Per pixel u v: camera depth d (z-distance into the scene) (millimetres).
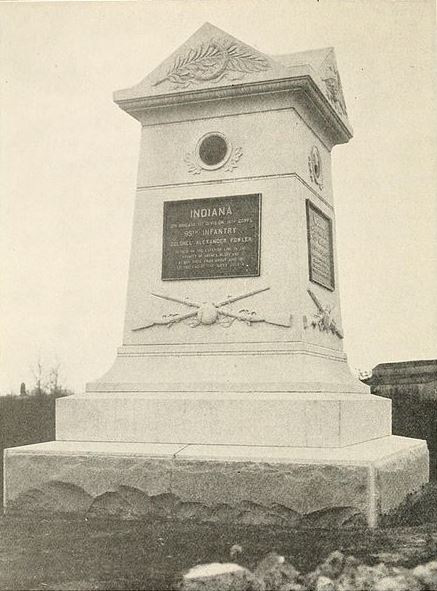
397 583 4133
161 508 5949
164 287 7160
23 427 12680
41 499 6266
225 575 4195
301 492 5578
